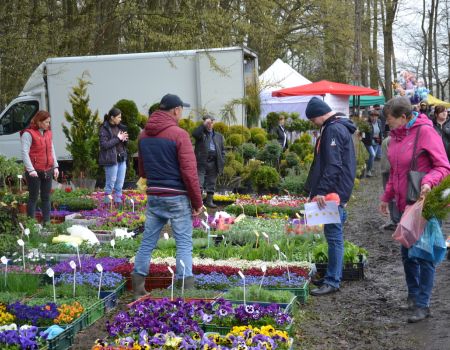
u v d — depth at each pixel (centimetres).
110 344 563
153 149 741
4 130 2042
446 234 1224
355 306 772
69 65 2019
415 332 675
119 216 1302
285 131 2486
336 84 2375
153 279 820
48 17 2381
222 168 1612
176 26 2441
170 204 745
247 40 3297
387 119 722
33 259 918
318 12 3694
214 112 1981
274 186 1794
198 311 636
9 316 641
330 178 786
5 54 2112
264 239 1052
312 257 933
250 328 584
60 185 1789
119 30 2623
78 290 759
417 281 746
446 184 664
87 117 1798
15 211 1024
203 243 1023
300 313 738
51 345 588
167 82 1995
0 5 2100
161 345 545
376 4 4059
